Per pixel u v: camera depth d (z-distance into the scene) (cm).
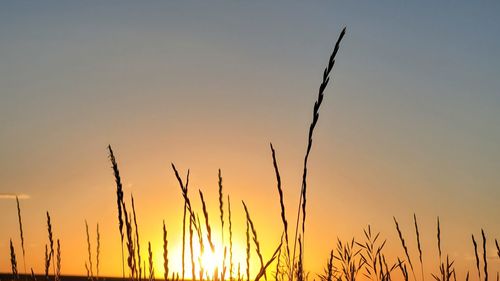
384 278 434
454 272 410
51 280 380
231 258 288
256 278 226
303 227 223
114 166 254
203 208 239
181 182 236
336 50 194
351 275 450
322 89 197
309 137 204
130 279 251
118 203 253
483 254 365
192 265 240
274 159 221
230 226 293
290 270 230
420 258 424
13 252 372
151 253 254
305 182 213
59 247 385
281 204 222
